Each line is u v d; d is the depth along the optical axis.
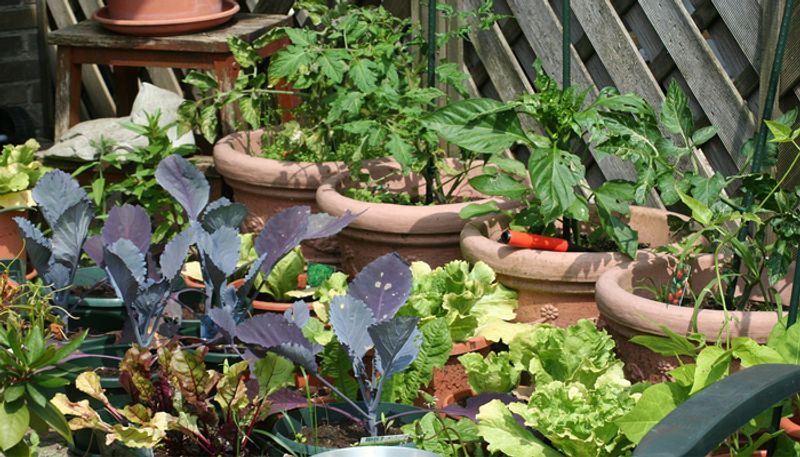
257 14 4.45
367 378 2.50
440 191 3.43
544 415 2.27
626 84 3.42
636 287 2.68
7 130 4.78
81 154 3.95
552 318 2.86
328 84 3.58
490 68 3.82
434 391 2.73
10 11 4.80
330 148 3.76
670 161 3.32
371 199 3.32
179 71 4.78
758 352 2.11
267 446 2.49
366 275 2.58
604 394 2.30
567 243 2.92
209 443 2.46
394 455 2.10
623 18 3.44
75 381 2.52
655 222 3.04
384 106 3.36
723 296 2.57
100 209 3.87
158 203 3.81
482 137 2.82
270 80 3.68
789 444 2.25
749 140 2.79
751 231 3.08
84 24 4.30
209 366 2.74
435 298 2.77
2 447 2.35
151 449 2.45
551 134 2.88
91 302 2.96
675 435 1.29
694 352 2.32
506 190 2.95
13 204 3.61
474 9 3.81
